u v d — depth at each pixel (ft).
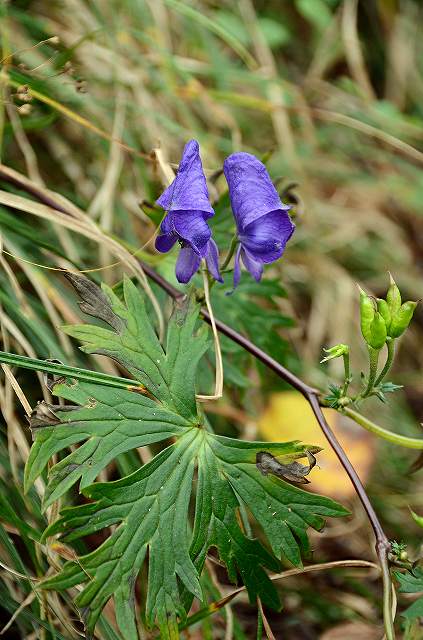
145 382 1.80
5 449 1.95
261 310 2.11
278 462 1.80
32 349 2.00
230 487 1.80
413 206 2.72
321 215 2.63
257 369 2.14
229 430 2.22
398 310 1.81
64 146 2.28
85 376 1.78
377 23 3.13
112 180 2.23
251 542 1.80
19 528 1.86
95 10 2.35
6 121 2.14
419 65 3.14
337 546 2.19
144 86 2.35
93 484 1.75
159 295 2.06
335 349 1.83
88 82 2.28
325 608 2.10
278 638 2.06
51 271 2.10
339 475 2.21
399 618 2.08
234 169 1.83
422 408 2.46
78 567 1.74
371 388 1.84
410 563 1.80
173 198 1.78
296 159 2.52
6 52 2.08
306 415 2.23
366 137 2.81
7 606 1.86
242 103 2.48
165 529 1.77
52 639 1.86
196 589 1.76
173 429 1.80
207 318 1.95
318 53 2.89
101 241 2.01
